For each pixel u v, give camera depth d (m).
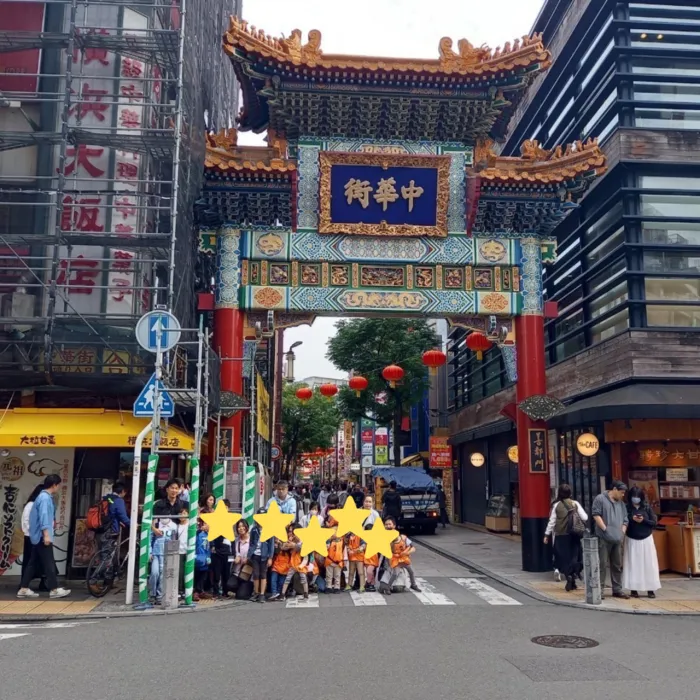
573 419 15.60
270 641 8.56
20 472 13.95
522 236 16.91
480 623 9.83
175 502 12.21
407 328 36.81
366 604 11.51
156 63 15.08
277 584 12.14
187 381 15.63
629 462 17.05
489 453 29.06
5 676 6.98
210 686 6.60
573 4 20.70
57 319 13.40
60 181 13.33
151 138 14.09
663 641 8.73
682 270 17.02
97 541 12.63
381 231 16.27
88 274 14.63
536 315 16.61
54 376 13.27
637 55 18.02
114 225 14.86
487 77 15.70
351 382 26.55
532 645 8.41
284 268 16.19
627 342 16.38
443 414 40.69
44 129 15.05
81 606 11.12
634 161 17.11
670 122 17.80
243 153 16.28
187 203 14.85
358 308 16.16
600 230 18.66
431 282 16.50
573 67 21.14
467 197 16.53
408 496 26.66
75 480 14.11
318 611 10.80
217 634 8.99
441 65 15.72
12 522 13.88
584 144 17.88
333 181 16.06
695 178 17.53
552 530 13.51
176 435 13.30
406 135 16.72
